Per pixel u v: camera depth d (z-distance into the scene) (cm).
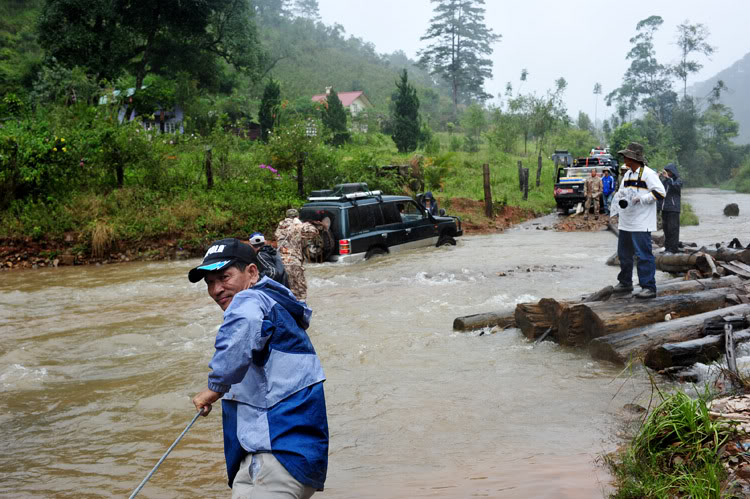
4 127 1773
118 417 516
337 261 1310
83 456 439
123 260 1516
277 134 2172
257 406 249
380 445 439
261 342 249
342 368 628
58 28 4403
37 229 1505
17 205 1595
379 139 5353
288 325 257
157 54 5047
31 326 843
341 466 404
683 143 7975
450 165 3039
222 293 279
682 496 314
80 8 4306
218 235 1645
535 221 2395
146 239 1577
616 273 1123
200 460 427
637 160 704
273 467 237
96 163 1777
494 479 364
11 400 561
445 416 490
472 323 764
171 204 1714
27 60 5094
